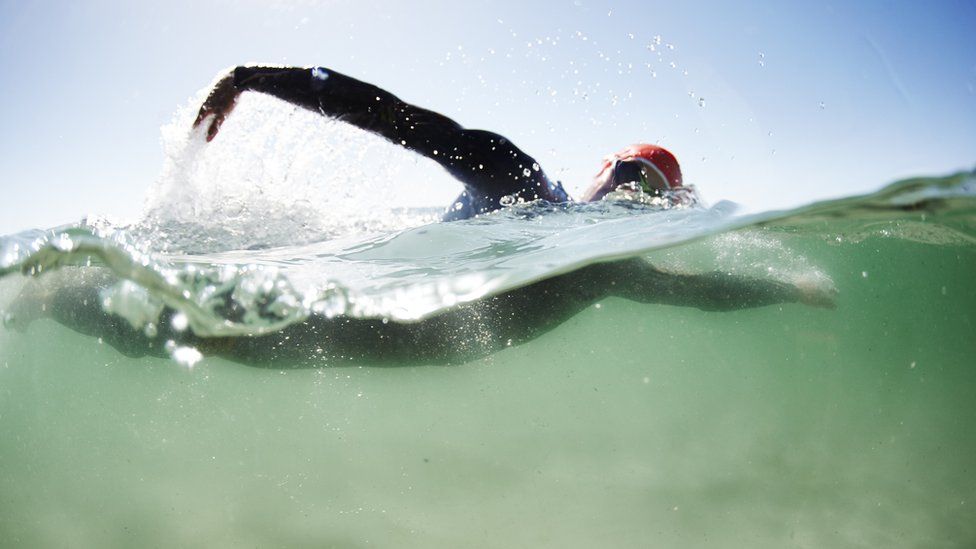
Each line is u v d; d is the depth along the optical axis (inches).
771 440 101.3
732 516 88.9
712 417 103.2
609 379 107.0
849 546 85.0
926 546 84.9
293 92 125.6
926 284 134.6
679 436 100.0
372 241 139.9
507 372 107.5
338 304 101.5
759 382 109.7
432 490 90.7
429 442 96.4
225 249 133.5
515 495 90.3
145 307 101.0
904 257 134.4
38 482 93.7
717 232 120.4
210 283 99.7
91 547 83.6
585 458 95.6
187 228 138.7
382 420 99.3
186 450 95.3
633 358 110.8
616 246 116.6
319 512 88.0
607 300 119.6
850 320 123.8
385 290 102.8
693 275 124.6
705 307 119.5
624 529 85.5
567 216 148.5
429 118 131.0
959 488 96.3
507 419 99.9
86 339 104.1
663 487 92.4
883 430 106.3
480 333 111.2
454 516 87.0
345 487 91.0
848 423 106.0
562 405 102.7
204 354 102.9
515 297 113.4
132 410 100.7
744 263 129.0
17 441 97.7
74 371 103.7
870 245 132.1
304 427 97.8
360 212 155.4
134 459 94.7
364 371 105.3
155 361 103.0
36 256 100.1
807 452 100.3
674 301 119.6
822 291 126.4
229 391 102.0
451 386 105.0
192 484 91.5
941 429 107.6
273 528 85.7
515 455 95.5
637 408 103.1
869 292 129.2
